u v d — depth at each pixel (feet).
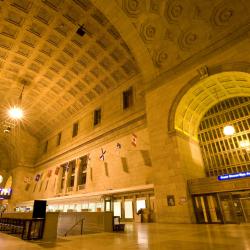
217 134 44.98
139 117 54.24
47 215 22.74
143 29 45.83
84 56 60.85
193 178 39.01
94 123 71.10
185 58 42.83
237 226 26.81
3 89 76.02
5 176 111.04
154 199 42.91
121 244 16.26
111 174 56.44
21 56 61.98
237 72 34.27
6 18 50.67
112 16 45.50
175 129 40.24
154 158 41.98
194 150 43.88
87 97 74.28
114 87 66.13
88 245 16.39
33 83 73.20
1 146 115.55
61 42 57.47
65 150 81.41
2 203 102.89
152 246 14.71
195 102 43.75
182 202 35.09
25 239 21.39
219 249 12.71
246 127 41.19
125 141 56.18
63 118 87.71
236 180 31.94
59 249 14.92
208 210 34.37
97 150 65.16
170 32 43.65
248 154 39.65
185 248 13.44
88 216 30.81
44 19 51.52
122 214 47.57
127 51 55.42
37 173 99.09
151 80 48.60
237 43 35.04
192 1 39.11
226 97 44.29
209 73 37.58
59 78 70.28
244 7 34.58
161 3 41.75
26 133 104.88
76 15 50.26
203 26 39.47
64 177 79.87
